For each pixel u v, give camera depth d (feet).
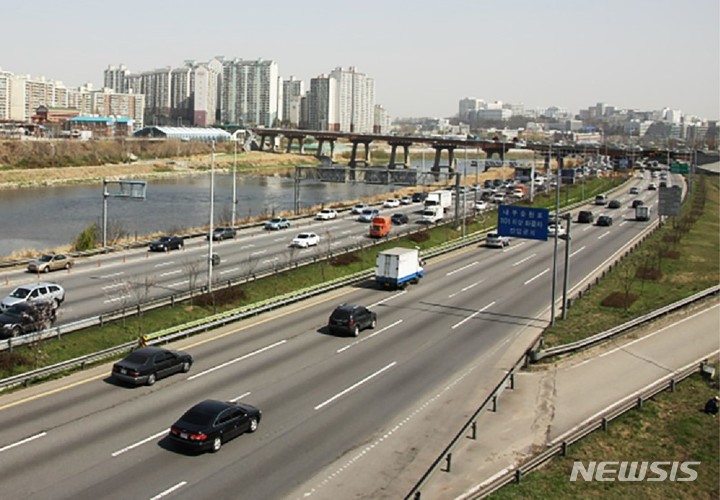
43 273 219.00
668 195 337.72
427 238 313.94
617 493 98.58
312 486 91.81
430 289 216.74
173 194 552.00
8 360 127.95
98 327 152.35
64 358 135.95
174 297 177.37
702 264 265.34
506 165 591.78
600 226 371.35
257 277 211.41
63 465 93.30
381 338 161.58
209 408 102.22
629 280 228.22
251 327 165.68
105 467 93.35
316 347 152.35
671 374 145.38
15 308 149.89
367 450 103.35
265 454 100.22
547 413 122.21
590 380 139.33
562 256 280.92
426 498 90.79
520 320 181.88
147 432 104.94
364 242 293.23
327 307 188.75
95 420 108.27
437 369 141.28
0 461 93.61
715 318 183.73
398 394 126.52
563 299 182.80
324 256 250.16
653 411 125.70
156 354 126.93
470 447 106.73
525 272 247.91
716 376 143.95
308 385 128.77
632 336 167.63
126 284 190.49
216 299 183.21
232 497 87.61
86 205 459.73
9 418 107.76
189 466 95.09
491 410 121.49
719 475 107.34
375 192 614.34
